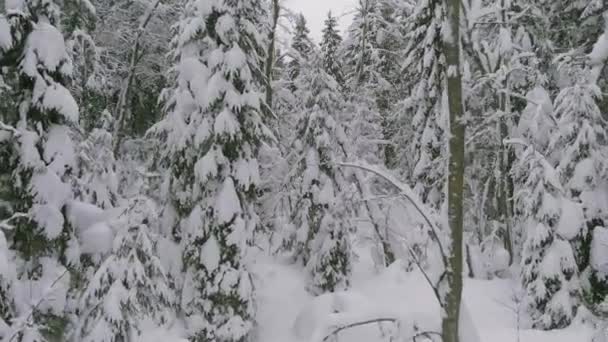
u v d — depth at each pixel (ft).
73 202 29.30
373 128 69.92
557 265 37.24
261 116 45.27
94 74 49.29
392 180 17.85
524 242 41.22
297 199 49.08
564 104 42.16
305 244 48.39
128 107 63.36
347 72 96.63
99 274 25.94
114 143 57.41
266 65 65.41
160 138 44.60
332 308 37.65
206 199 41.09
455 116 16.93
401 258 47.98
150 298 28.73
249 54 44.42
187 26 40.98
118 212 30.32
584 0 52.11
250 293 40.06
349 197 48.06
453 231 16.75
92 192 34.50
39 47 27.40
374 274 48.75
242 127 42.47
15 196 27.96
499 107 51.67
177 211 43.37
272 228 53.78
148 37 63.82
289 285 46.19
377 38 83.20
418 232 45.01
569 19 55.26
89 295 25.80
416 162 56.34
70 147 28.84
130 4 66.23
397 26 79.05
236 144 42.16
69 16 33.35
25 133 27.40
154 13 62.18
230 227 40.57
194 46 42.22
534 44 53.11
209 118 40.68
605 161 39.81
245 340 39.86
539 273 38.01
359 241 58.13
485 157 63.10
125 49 65.62
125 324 25.90
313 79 49.29
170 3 66.13
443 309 16.83
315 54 49.73
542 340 33.73
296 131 50.88
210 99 39.68
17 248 27.84
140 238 27.02
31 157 27.09
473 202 64.75
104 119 38.96
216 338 39.09
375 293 43.06
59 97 27.48
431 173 51.01
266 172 53.98
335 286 45.44
